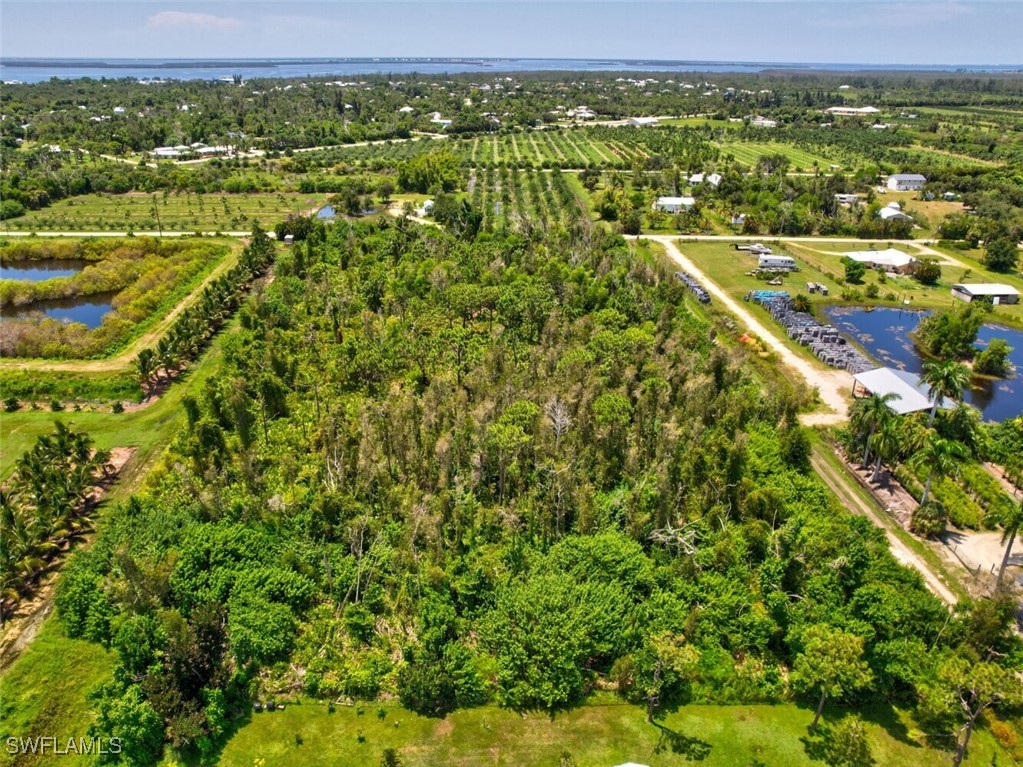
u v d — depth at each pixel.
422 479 65.94
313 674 47.16
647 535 59.03
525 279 109.19
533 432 69.44
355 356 87.12
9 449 72.81
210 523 56.91
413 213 176.00
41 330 97.56
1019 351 105.62
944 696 43.06
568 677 45.91
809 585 52.03
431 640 48.06
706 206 187.62
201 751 42.59
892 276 136.50
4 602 53.19
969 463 72.94
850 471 72.56
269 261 135.38
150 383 87.69
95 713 44.56
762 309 117.44
